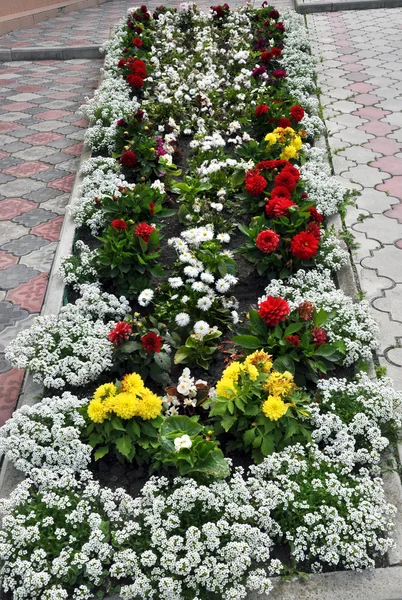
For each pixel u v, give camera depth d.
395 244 4.52
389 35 9.43
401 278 4.16
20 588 2.36
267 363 3.00
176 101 6.58
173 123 6.05
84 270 4.10
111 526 2.58
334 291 3.77
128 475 2.88
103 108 6.36
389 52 8.66
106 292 4.04
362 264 4.31
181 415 2.93
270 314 3.18
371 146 6.00
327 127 6.44
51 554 2.48
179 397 3.14
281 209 4.05
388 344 3.61
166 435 2.76
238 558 2.36
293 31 8.87
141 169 5.20
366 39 9.30
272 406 2.77
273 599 2.33
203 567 2.33
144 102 6.60
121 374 3.35
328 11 11.05
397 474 2.80
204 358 3.42
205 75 7.38
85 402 3.05
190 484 2.61
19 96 8.01
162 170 5.23
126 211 4.48
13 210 5.33
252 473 2.74
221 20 9.43
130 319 3.48
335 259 4.18
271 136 5.14
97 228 4.63
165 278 4.17
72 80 8.54
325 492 2.59
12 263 4.63
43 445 2.91
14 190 5.65
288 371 3.08
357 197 5.14
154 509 2.53
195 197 4.89
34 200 5.47
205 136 5.79
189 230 4.26
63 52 9.55
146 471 2.89
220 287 3.81
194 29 9.06
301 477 2.67
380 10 10.85
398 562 2.45
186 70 7.48
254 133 5.88
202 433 2.88
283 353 3.20
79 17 12.32
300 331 3.26
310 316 3.26
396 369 3.44
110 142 5.82
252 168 4.92
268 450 2.79
